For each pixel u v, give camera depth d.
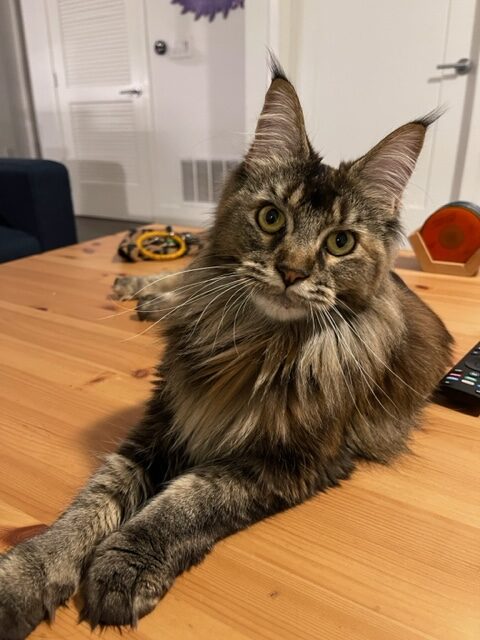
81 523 0.36
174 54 1.87
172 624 0.29
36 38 2.15
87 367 0.59
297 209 0.44
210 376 0.45
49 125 2.28
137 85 1.99
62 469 0.42
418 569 0.33
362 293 0.46
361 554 0.34
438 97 1.47
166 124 1.99
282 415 0.42
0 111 2.41
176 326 0.49
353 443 0.46
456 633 0.29
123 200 2.21
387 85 1.53
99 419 0.49
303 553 0.34
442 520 0.37
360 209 0.45
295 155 0.47
